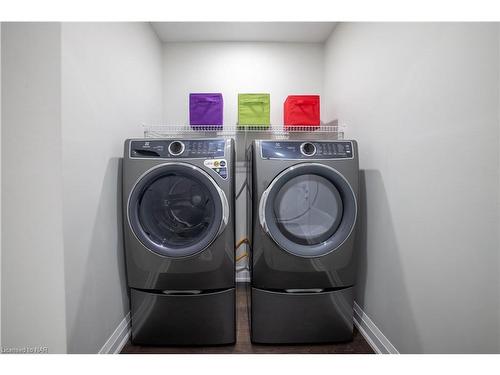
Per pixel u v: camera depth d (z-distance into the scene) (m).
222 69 2.53
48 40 1.07
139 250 1.47
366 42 1.70
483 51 0.88
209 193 1.48
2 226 1.10
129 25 1.75
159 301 1.52
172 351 1.53
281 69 2.55
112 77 1.51
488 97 0.87
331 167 1.49
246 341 1.61
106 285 1.43
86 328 1.24
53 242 1.09
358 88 1.83
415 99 1.22
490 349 0.88
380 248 1.53
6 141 1.09
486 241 0.88
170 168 1.44
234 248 1.52
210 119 2.13
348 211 1.51
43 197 1.08
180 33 2.37
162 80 2.51
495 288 0.86
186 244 1.48
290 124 2.17
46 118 1.08
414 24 1.22
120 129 1.61
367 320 1.66
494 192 0.85
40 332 1.11
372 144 1.62
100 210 1.37
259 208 1.48
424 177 1.16
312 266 1.50
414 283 1.23
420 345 1.19
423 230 1.17
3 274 1.11
